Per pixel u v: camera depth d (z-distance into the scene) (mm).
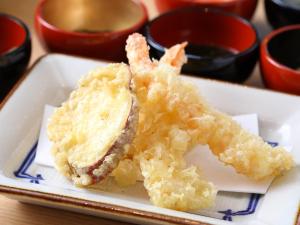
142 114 311
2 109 346
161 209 276
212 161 331
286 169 309
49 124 321
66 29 469
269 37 413
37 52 464
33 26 493
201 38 459
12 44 438
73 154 303
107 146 288
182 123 312
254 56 407
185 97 313
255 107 364
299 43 426
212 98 368
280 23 469
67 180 319
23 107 357
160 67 321
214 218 285
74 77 386
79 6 467
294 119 353
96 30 475
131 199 304
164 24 446
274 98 363
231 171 323
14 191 283
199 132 310
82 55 424
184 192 283
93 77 326
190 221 268
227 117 324
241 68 402
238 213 303
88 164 291
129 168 304
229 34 451
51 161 330
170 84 312
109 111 305
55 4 456
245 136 315
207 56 427
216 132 312
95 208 276
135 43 340
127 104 297
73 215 308
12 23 430
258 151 308
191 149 330
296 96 361
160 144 302
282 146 333
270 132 355
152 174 289
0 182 288
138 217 273
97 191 306
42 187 286
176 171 296
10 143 334
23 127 348
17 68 401
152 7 533
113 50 423
